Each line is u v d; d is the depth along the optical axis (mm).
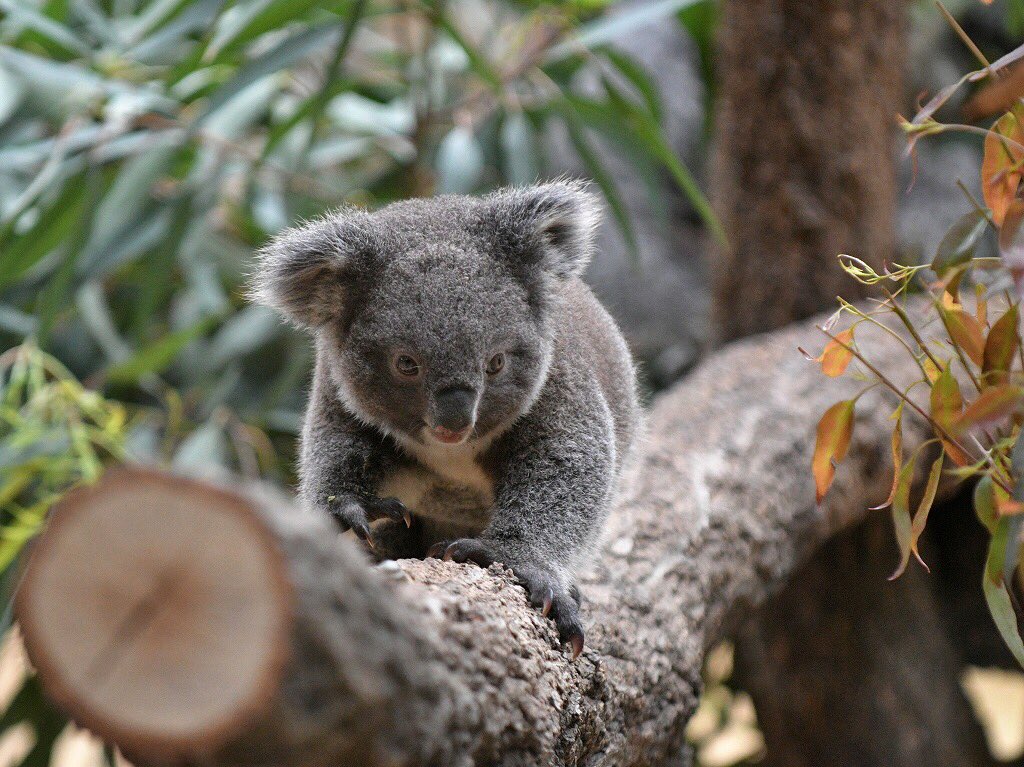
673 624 6086
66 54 10773
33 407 9047
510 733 3875
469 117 12383
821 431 4922
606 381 6777
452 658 3566
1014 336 4277
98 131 10336
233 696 2588
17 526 9273
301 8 9758
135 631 2615
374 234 6062
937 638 10547
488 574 5004
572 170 16312
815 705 10242
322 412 6270
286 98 12758
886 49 10844
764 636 10375
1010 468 4453
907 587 10320
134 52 10359
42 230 9930
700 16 12375
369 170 13891
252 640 2594
